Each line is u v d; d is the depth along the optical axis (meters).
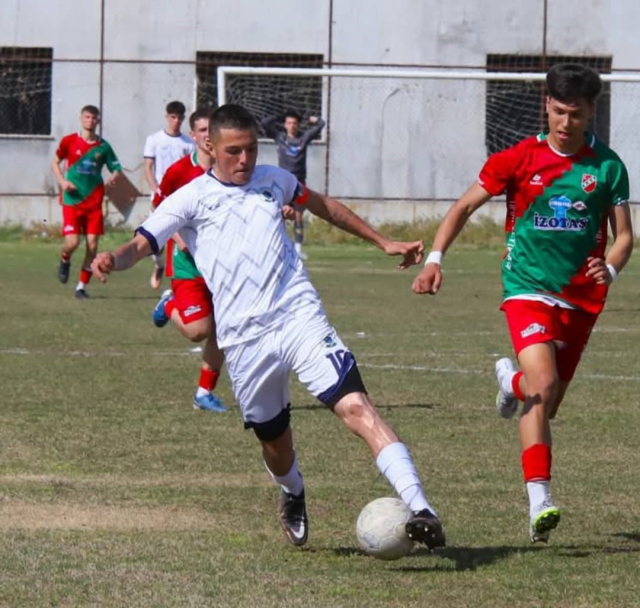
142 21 66.81
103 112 67.00
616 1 67.44
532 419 12.20
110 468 16.36
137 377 24.25
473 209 12.85
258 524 13.56
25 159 67.19
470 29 67.38
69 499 14.62
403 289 43.31
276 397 12.01
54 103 66.88
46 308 36.59
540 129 67.94
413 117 67.62
